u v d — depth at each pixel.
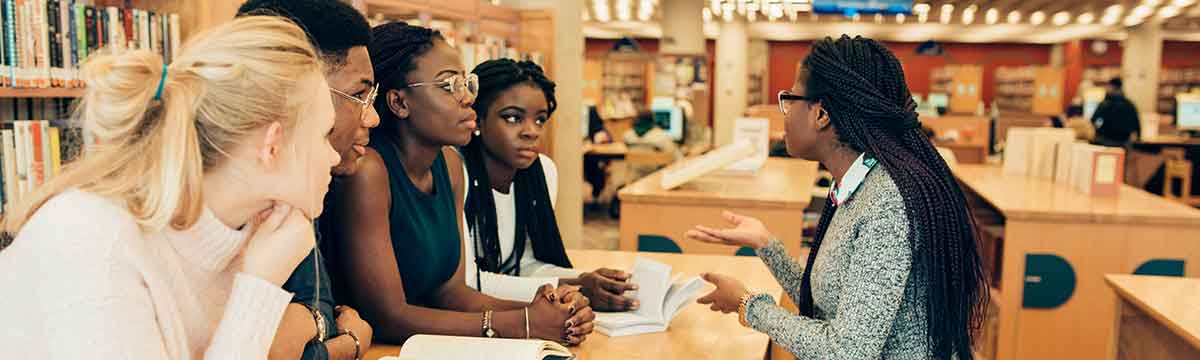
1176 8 14.45
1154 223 4.16
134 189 1.12
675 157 9.62
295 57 1.18
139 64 1.11
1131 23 18.27
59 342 1.03
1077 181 5.13
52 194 1.12
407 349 1.69
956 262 1.72
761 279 2.68
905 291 1.71
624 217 4.46
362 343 1.61
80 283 1.04
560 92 6.44
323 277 1.61
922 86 24.98
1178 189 11.20
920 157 1.78
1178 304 2.73
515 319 1.90
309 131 1.20
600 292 2.20
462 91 1.91
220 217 1.19
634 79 17.48
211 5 2.88
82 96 1.15
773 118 12.12
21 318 1.05
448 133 1.91
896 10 9.69
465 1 4.81
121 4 2.88
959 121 12.47
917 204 1.68
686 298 2.19
